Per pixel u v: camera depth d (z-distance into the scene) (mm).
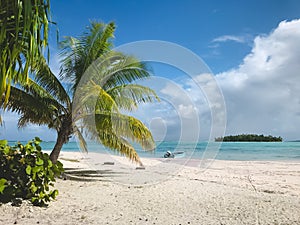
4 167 5102
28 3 3318
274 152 34688
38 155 5211
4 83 3754
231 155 28969
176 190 7570
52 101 10453
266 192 7500
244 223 4602
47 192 6375
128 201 6102
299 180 9930
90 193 6828
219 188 7980
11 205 4801
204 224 4543
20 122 11328
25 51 4035
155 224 4508
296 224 4555
